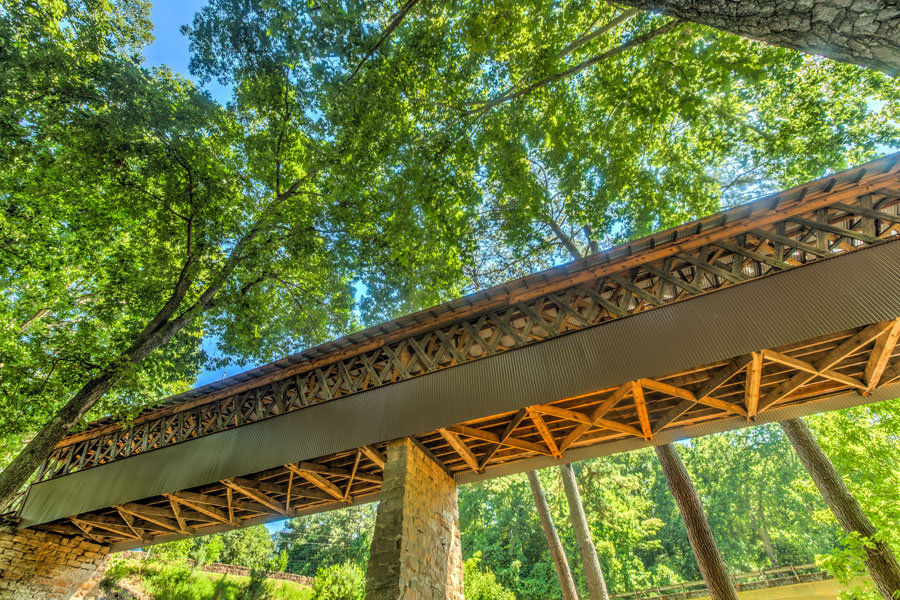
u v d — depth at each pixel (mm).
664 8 2090
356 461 7125
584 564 10906
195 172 8422
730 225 5793
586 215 8648
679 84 7793
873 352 5223
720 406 6027
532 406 5707
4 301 10016
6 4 7277
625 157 8508
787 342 4770
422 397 6508
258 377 8328
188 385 12938
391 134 6734
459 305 6922
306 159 9734
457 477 7820
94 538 10305
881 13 1528
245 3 7172
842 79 8164
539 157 9289
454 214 8062
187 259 9344
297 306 11164
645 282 6527
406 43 6348
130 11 9469
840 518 7934
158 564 17234
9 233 9344
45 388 6949
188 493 7930
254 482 7848
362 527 32125
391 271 9156
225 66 8000
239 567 21094
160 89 8039
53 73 7008
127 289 9312
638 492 25797
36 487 9438
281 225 9000
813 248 5223
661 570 21938
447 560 6562
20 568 8672
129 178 8391
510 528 25359
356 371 7938
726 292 5387
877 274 4738
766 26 1848
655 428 6547
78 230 9828
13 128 7316
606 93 8000
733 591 7078
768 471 23938
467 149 7320
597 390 5457
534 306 6668
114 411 7797
